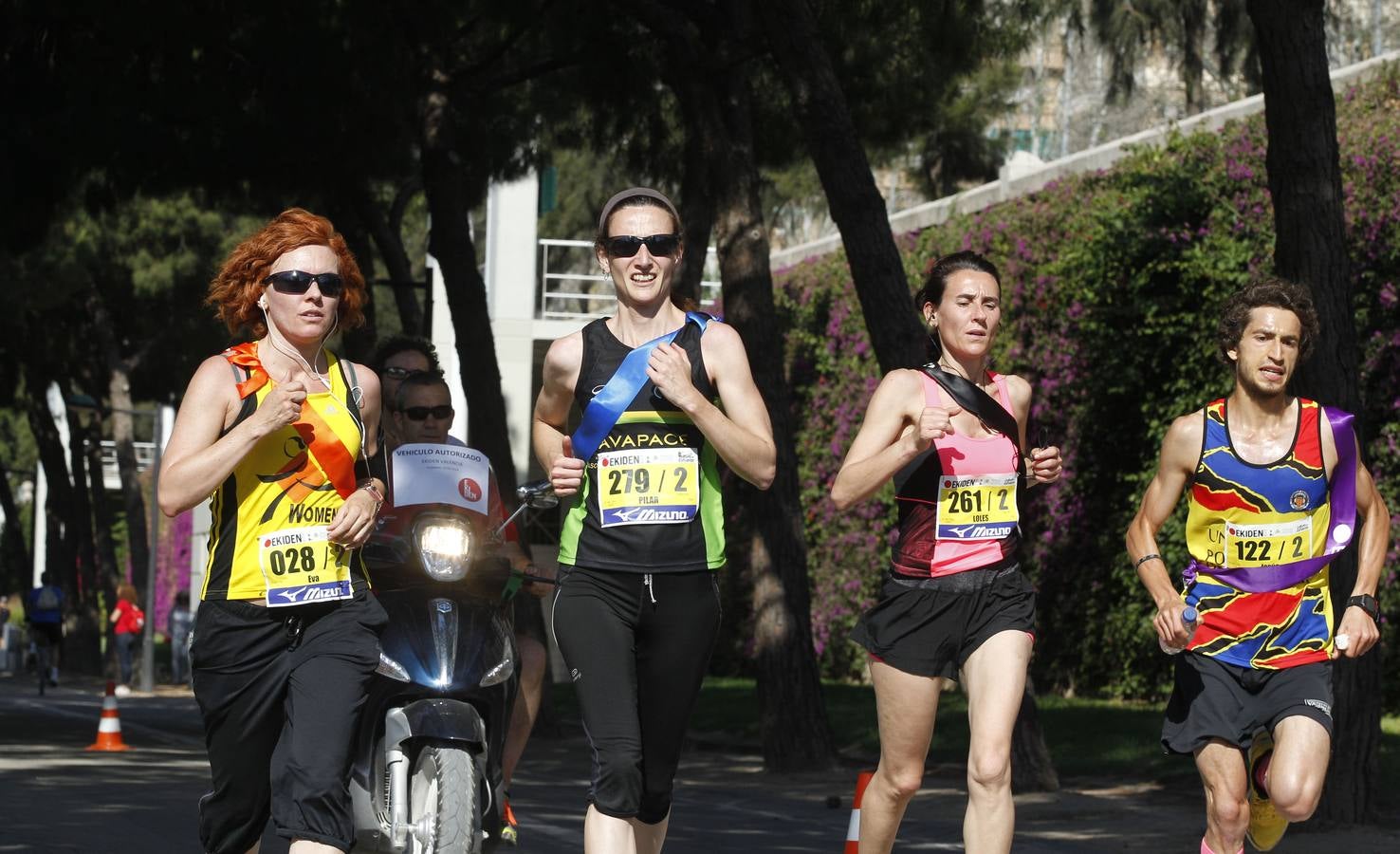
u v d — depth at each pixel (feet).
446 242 67.26
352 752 18.89
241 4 63.57
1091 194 68.33
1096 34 92.58
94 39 66.13
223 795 19.70
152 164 69.72
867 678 86.99
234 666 19.10
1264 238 56.85
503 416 67.72
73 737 65.46
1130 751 49.90
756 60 66.49
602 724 19.84
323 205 80.18
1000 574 22.18
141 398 145.28
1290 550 22.03
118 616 129.70
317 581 19.07
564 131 78.38
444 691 22.33
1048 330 69.05
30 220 69.87
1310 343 22.39
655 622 20.06
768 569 53.72
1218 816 22.04
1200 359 59.93
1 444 228.22
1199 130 62.85
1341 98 57.62
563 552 20.44
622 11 65.51
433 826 21.57
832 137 46.29
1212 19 90.79
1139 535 23.12
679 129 72.84
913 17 63.05
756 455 19.62
